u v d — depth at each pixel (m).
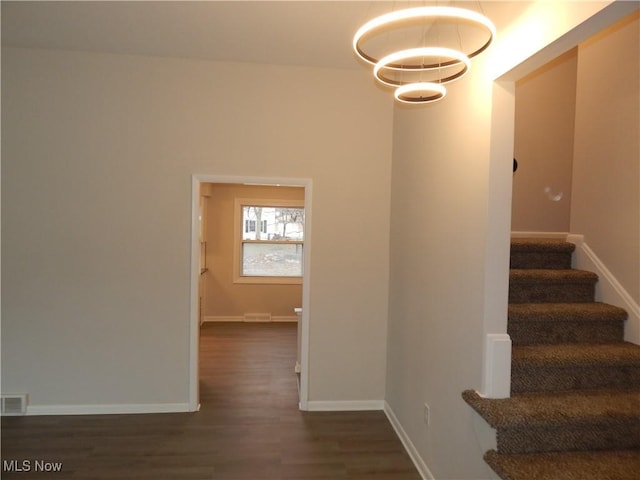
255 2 2.50
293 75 3.45
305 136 3.48
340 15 2.63
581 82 2.95
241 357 4.97
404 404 3.08
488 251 1.98
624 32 2.58
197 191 3.39
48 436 3.01
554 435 1.94
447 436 2.37
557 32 1.53
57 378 3.33
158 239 3.37
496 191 1.97
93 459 2.74
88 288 3.33
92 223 3.31
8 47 3.17
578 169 2.99
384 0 2.42
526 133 3.62
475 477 2.08
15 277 3.26
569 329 2.48
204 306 6.82
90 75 3.27
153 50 3.21
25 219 3.25
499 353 2.01
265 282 7.00
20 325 3.28
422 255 2.81
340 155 3.52
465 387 2.19
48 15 2.69
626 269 2.55
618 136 2.63
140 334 3.39
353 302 3.57
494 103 1.96
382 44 2.95
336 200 3.53
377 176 3.56
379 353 3.61
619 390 2.22
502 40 1.88
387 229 3.58
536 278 2.69
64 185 3.27
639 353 2.27
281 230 7.12
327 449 2.95
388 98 3.54
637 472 1.79
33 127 3.23
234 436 3.08
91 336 3.35
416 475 2.68
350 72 3.50
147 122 3.33
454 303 2.32
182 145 3.37
